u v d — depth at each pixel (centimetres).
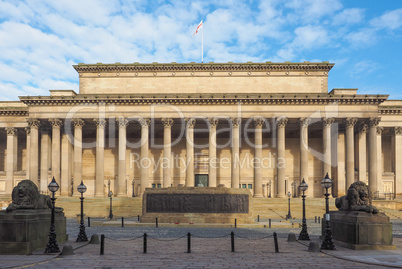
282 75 8981
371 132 8212
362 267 2312
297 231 4403
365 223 2934
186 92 9012
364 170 8381
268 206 7275
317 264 2397
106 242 3397
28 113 8831
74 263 2425
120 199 7675
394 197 8962
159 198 5188
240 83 9000
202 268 2277
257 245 3209
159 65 9012
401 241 3444
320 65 8900
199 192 5150
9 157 9056
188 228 4700
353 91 8388
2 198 8569
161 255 2716
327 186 2973
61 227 3375
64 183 8531
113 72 9119
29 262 2438
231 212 5106
